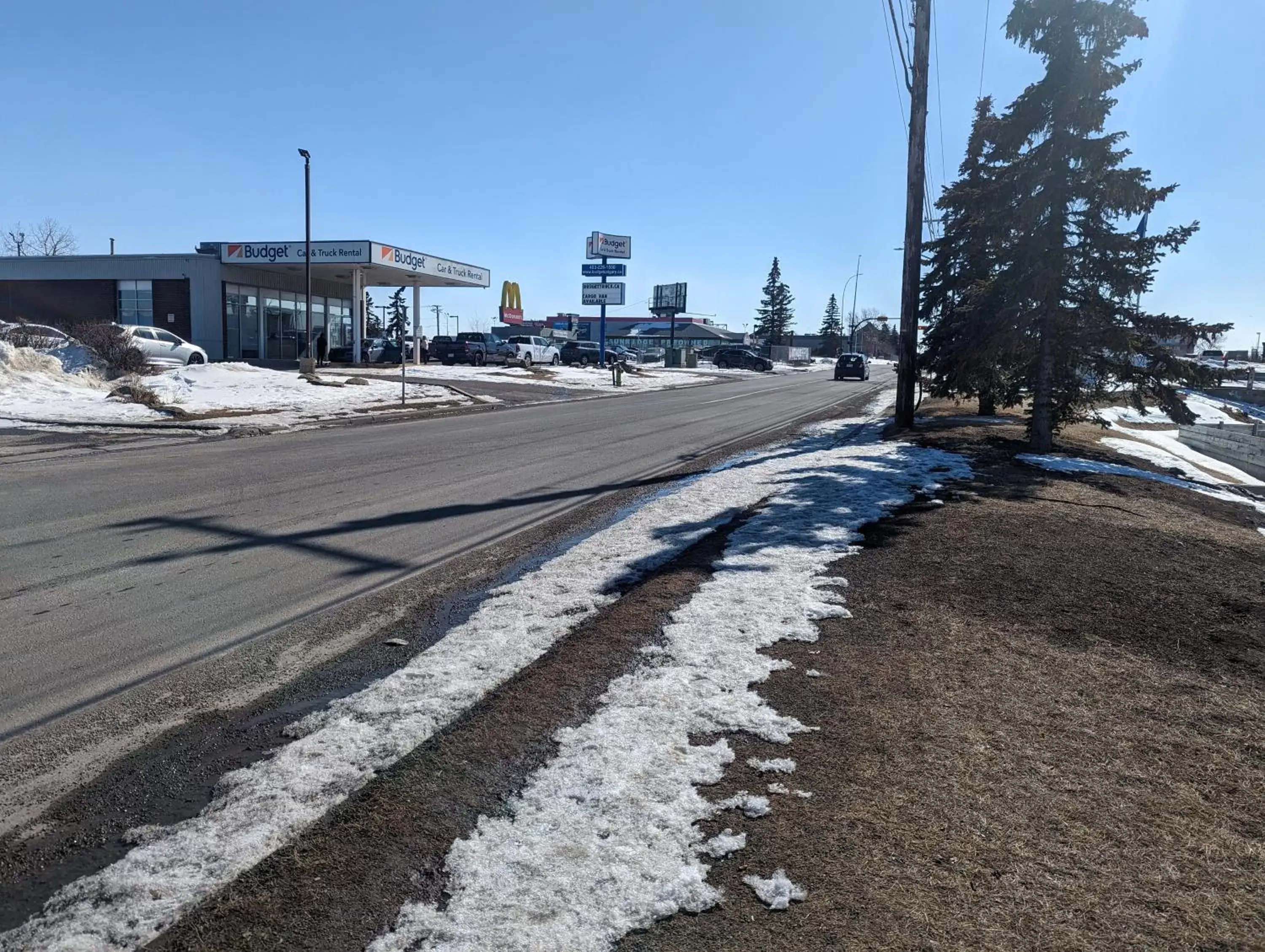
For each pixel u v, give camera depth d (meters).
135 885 2.90
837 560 6.85
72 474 11.18
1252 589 6.65
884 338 143.75
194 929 2.69
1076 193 13.11
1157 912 2.73
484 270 46.38
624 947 2.57
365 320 56.88
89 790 3.61
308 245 30.84
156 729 4.17
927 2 16.14
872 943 2.57
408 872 2.96
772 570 6.56
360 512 9.27
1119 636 5.40
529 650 4.98
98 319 34.88
